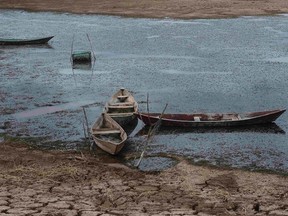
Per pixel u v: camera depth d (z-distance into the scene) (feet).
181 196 41.60
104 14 155.53
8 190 41.50
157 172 48.49
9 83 82.02
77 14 156.87
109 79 84.74
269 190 43.86
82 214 36.40
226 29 130.21
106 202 39.60
